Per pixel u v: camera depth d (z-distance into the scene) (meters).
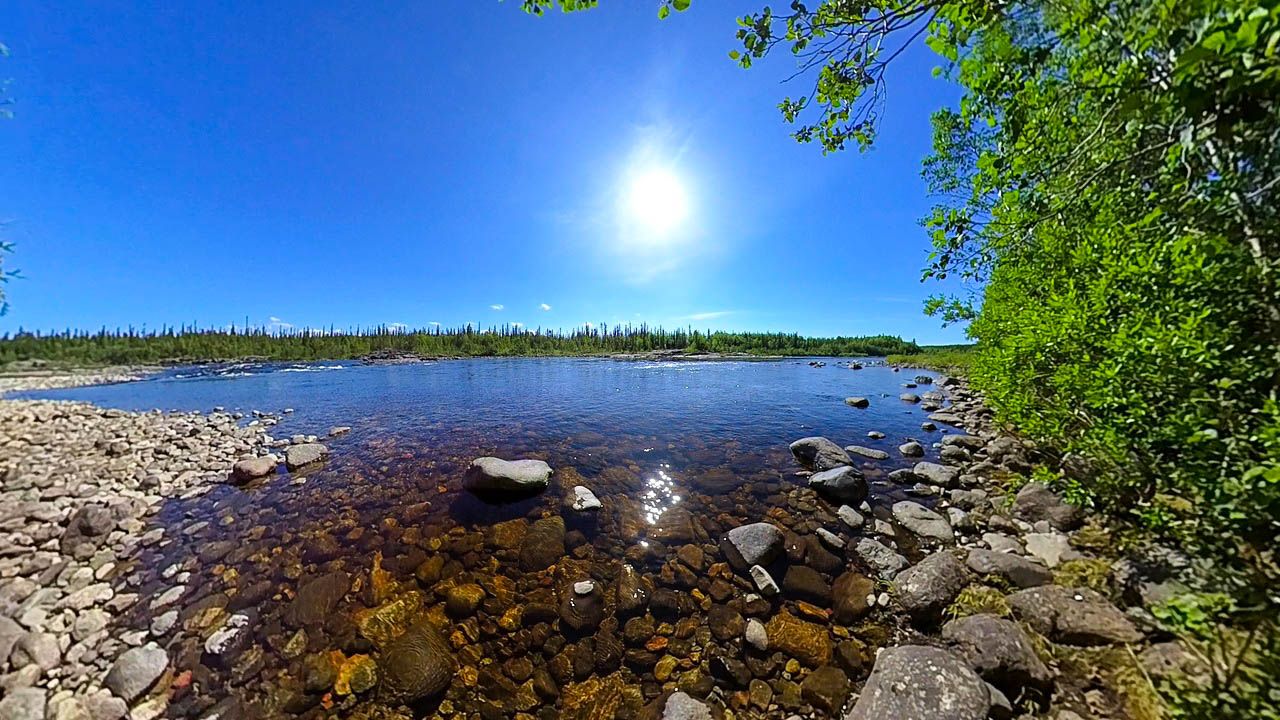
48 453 8.74
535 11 2.97
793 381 19.45
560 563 4.61
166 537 5.26
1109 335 3.50
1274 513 2.38
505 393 16.14
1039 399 4.90
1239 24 1.73
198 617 3.89
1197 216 2.99
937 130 7.68
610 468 7.24
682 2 2.85
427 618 3.86
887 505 5.79
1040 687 2.74
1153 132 3.18
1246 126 2.28
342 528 5.40
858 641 3.48
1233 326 2.62
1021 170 3.85
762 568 4.34
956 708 2.54
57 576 4.46
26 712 2.88
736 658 3.38
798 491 6.26
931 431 9.49
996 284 7.23
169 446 9.10
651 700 3.07
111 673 3.22
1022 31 3.21
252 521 5.64
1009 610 3.46
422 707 3.05
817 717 2.87
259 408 14.18
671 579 4.33
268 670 3.34
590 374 25.06
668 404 13.13
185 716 2.99
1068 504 4.59
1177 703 2.39
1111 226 3.56
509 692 3.16
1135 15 2.50
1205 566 3.00
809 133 3.61
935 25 2.85
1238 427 2.55
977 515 5.29
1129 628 2.97
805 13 2.83
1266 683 2.25
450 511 5.74
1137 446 3.15
